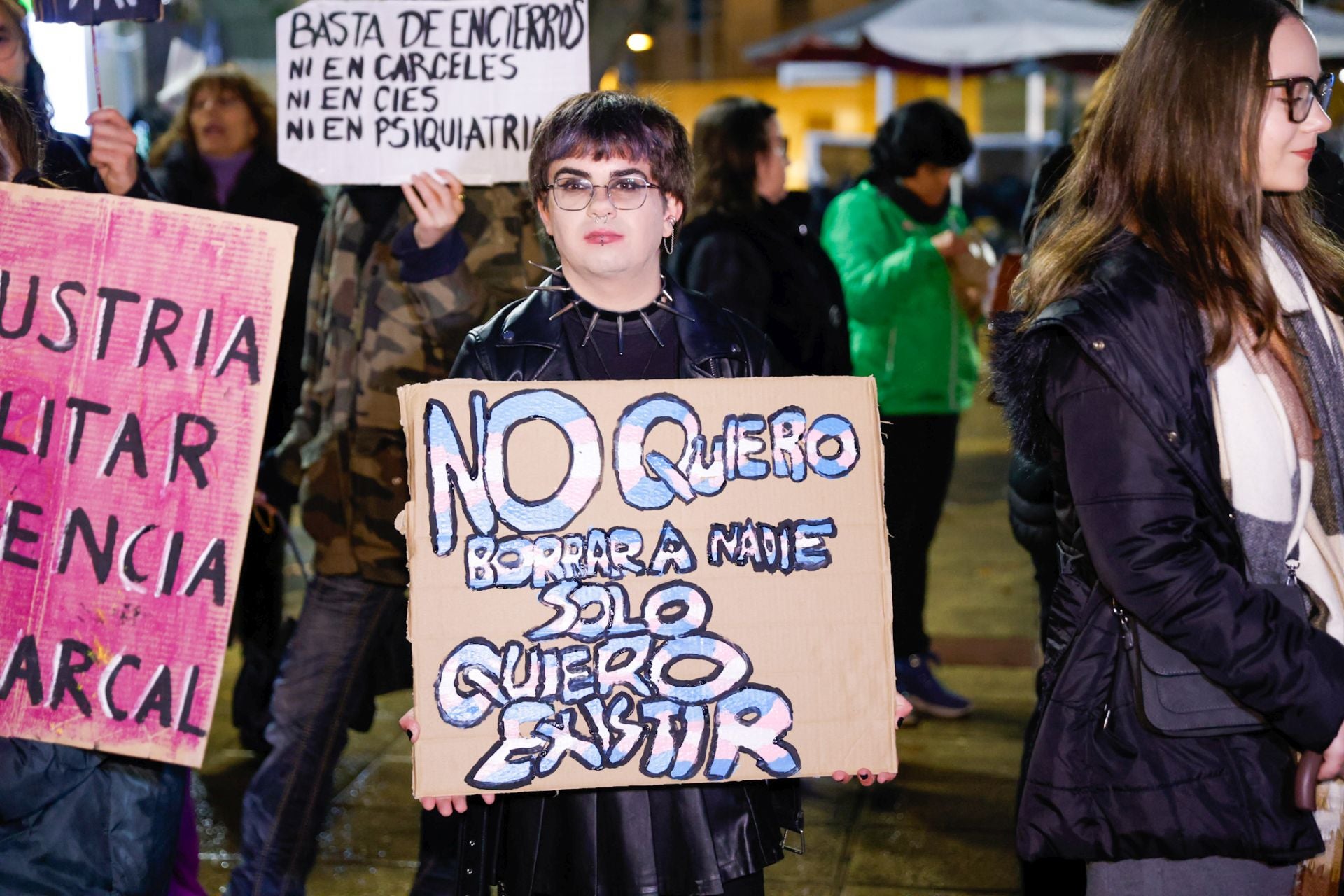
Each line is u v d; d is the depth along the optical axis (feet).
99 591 6.80
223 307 6.82
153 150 15.29
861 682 6.57
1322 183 9.50
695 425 6.57
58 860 7.02
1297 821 6.07
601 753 6.45
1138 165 6.22
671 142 6.86
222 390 6.82
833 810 12.79
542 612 6.45
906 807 12.80
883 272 14.96
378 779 13.64
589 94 6.95
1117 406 5.92
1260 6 6.08
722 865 6.79
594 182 6.74
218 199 14.12
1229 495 6.09
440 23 10.40
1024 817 6.41
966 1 30.60
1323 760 5.88
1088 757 6.26
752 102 13.09
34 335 6.84
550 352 7.00
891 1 33.12
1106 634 6.30
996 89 80.28
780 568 6.57
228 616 6.78
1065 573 6.57
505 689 6.41
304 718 10.05
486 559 6.44
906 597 15.07
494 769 6.39
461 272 10.01
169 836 7.39
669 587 6.51
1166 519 5.83
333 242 10.81
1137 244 6.21
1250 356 6.07
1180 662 6.06
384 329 10.09
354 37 10.47
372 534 10.07
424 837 9.71
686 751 6.49
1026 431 6.58
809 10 80.94
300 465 11.09
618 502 6.52
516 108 10.40
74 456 6.82
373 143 10.52
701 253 12.70
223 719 15.47
